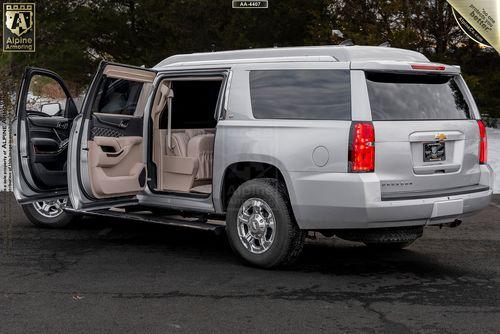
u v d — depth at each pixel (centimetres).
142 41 2216
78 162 629
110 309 474
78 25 1992
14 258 630
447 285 549
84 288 528
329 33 1838
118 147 656
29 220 819
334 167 547
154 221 660
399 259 652
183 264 614
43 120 743
